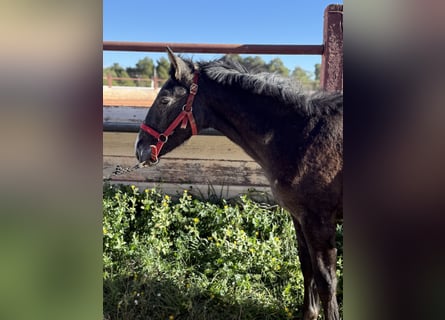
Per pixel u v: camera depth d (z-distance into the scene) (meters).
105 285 2.09
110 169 2.88
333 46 2.49
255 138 1.78
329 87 2.52
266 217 2.58
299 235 1.86
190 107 1.81
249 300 2.06
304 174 1.66
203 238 2.45
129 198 2.63
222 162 2.83
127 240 2.48
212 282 2.16
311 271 1.86
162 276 2.19
